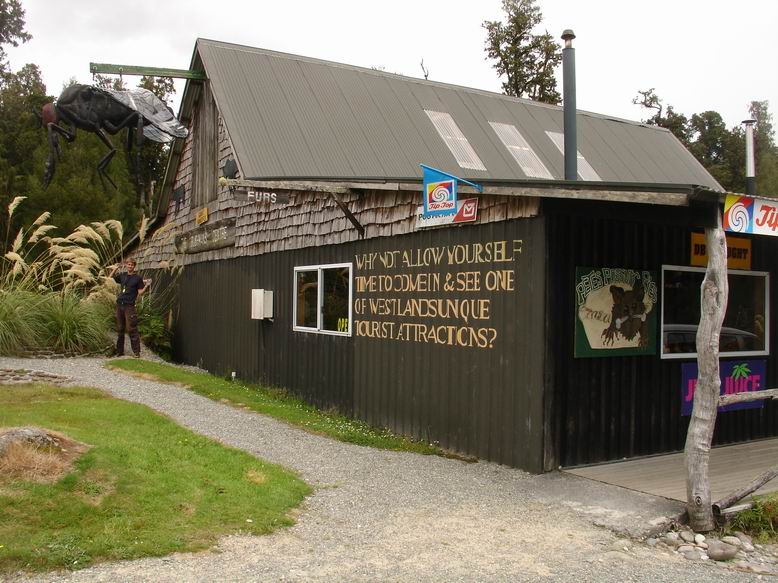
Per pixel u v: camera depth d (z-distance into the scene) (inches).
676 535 212.8
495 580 175.2
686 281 318.3
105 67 550.6
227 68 561.3
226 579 167.8
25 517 186.2
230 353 555.5
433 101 620.1
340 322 410.3
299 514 219.1
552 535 208.2
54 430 265.0
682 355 315.6
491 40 1264.8
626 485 256.5
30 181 912.3
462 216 313.3
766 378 352.5
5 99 1337.4
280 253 481.1
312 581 169.8
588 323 285.6
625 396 298.4
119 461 235.3
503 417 292.2
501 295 294.8
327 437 336.5
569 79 428.1
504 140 595.8
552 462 277.0
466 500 241.1
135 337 569.3
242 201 538.9
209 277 605.6
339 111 556.4
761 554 204.8
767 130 1686.8
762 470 280.7
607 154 649.6
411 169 513.7
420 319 342.3
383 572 177.6
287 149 496.1
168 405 379.6
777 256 358.6
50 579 161.8
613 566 186.5
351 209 398.3
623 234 296.4
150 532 189.6
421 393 340.5
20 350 519.2
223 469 250.7
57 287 613.9
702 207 224.7
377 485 256.7
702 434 218.5
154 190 1262.3
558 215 278.1
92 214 922.1
